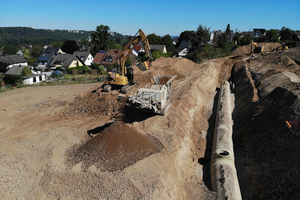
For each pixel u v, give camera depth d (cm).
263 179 1066
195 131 1667
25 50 10494
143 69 1911
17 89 2864
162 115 1614
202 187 1081
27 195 848
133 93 2072
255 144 1346
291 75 2022
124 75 2142
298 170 945
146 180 931
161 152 1170
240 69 3425
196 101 2152
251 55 4525
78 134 1435
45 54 7019
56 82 3472
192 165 1269
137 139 1190
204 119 1938
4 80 3319
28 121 1745
